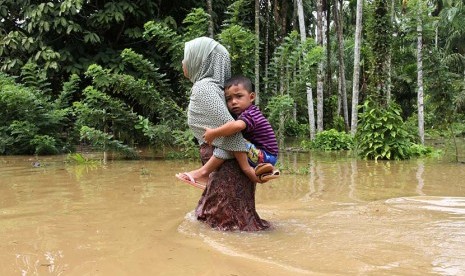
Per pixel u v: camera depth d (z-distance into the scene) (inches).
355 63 505.7
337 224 136.3
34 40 439.5
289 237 120.6
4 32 466.3
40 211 154.9
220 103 132.5
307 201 181.0
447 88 404.8
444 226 132.6
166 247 110.8
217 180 131.6
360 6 502.6
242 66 357.4
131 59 350.0
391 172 280.7
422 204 169.3
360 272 91.8
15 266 97.0
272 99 358.0
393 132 362.6
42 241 116.7
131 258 102.0
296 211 159.0
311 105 543.2
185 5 502.9
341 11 734.5
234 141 128.0
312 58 364.2
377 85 433.4
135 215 148.9
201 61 139.7
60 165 302.7
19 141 370.3
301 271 92.6
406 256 102.3
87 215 148.7
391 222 138.6
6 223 137.2
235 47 353.4
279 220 143.4
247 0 442.3
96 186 212.5
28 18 442.3
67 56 440.1
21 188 206.1
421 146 408.8
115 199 178.5
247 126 130.6
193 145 336.8
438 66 404.8
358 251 106.6
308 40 364.2
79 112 351.9
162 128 344.8
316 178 251.9
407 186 222.7
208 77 139.9
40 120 380.2
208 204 133.7
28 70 411.8
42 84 410.6
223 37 349.7
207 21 386.0
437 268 94.1
